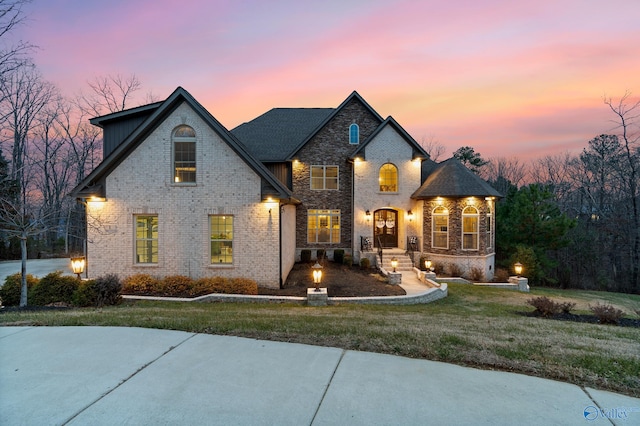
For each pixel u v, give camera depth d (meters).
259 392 3.57
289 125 22.16
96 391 3.58
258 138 21.00
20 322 6.27
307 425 2.96
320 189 19.78
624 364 4.38
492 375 4.06
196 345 5.04
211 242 12.90
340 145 19.86
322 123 19.41
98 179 12.62
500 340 5.45
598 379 3.95
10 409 3.21
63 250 30.22
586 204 37.28
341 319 7.05
